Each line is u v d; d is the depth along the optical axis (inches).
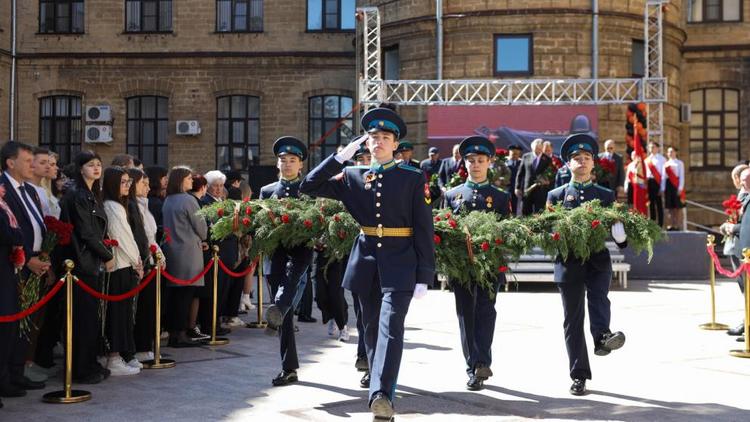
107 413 264.5
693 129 1067.9
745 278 366.3
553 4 863.1
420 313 497.7
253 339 414.9
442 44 885.8
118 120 1124.5
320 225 290.0
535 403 276.2
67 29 1133.7
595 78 848.3
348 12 1103.0
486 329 296.8
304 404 275.0
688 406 271.4
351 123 1099.3
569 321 290.5
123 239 328.2
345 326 407.8
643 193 754.2
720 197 1052.5
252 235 305.7
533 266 620.4
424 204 247.8
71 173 446.0
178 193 388.8
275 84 1108.5
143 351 361.1
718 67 1062.4
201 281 390.3
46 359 336.8
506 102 802.2
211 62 1112.8
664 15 923.4
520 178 690.2
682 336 413.7
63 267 314.0
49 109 1137.4
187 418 257.4
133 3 1126.4
